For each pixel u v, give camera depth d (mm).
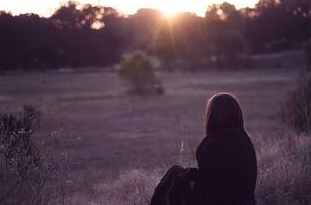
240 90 41375
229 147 4055
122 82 36562
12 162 4684
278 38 58594
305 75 11852
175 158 8352
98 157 13477
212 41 71062
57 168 5305
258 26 54281
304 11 25547
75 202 6215
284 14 26375
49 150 5402
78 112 21656
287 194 5504
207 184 4031
